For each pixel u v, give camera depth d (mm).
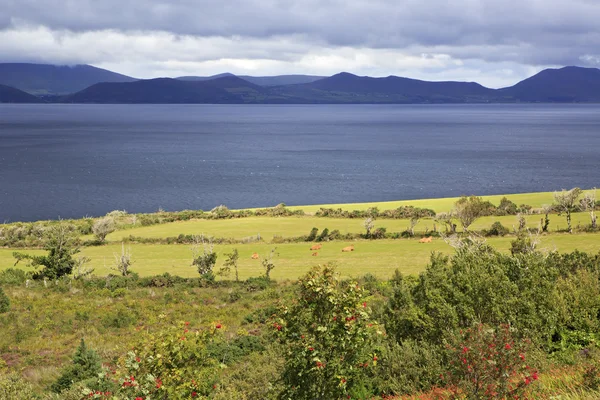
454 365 11164
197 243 63125
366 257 55625
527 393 11055
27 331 35094
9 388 18062
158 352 12680
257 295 43562
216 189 141500
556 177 151375
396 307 19812
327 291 12812
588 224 63062
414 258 54125
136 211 115688
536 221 67250
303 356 12531
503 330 10930
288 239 66312
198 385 12914
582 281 20781
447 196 126000
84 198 129375
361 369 13266
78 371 24062
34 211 114938
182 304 42344
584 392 10969
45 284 49406
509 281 18312
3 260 61438
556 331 18234
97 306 41969
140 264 58094
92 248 66250
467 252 21750
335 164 189750
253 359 24438
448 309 17328
